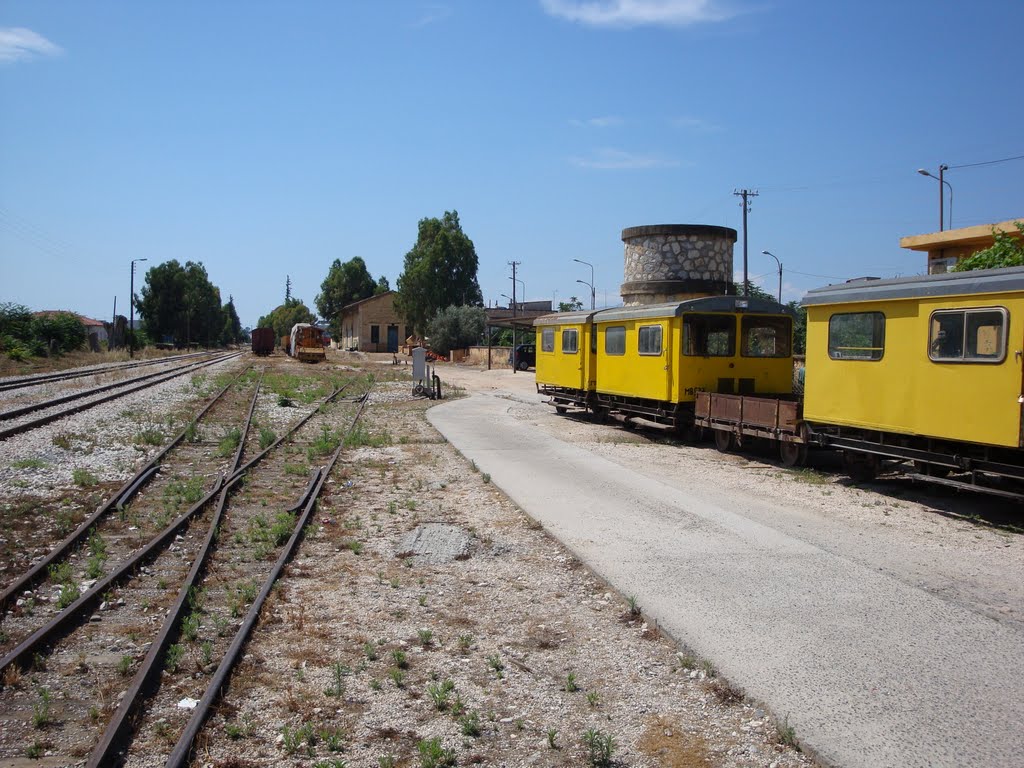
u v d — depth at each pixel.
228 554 8.20
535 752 4.43
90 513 9.72
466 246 66.81
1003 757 4.14
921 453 10.38
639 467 13.30
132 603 6.73
